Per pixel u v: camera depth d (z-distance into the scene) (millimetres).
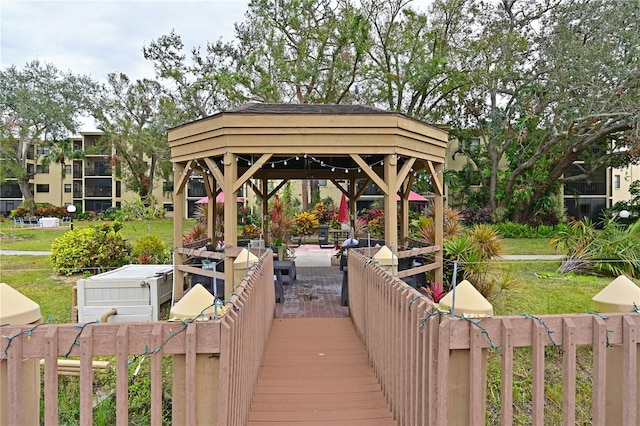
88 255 9703
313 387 3578
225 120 6527
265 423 2914
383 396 3379
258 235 11727
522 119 19953
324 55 18297
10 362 1771
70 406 3648
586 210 27734
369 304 4207
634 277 9500
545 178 20641
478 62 19016
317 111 6949
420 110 21281
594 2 15742
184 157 7492
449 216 11141
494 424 3709
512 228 19406
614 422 2146
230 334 1971
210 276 6742
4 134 30672
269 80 17578
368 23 18516
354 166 10773
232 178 6621
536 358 1851
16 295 2002
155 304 6441
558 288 8367
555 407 3973
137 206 28547
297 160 10109
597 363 1896
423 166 8578
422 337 2223
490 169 22828
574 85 16281
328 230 16125
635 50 14797
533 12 19359
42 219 25750
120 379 1804
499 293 7156
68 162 38062
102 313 6324
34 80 32281
